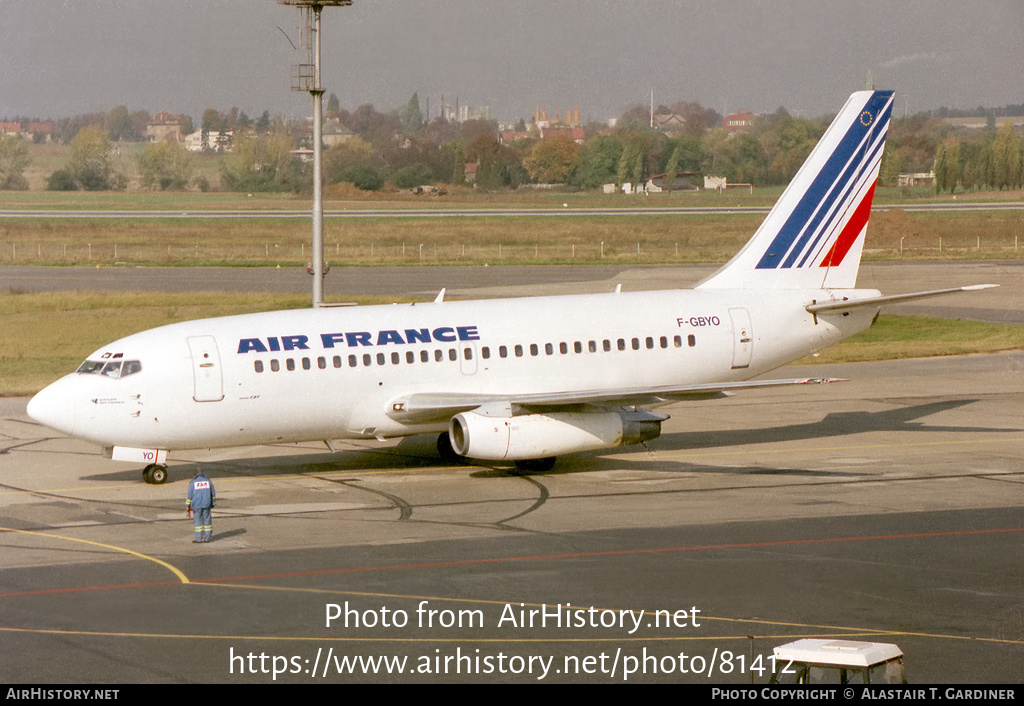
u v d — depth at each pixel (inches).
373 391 3312.0
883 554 2469.2
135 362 3142.2
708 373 3678.6
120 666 1839.3
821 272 3863.2
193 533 2694.4
